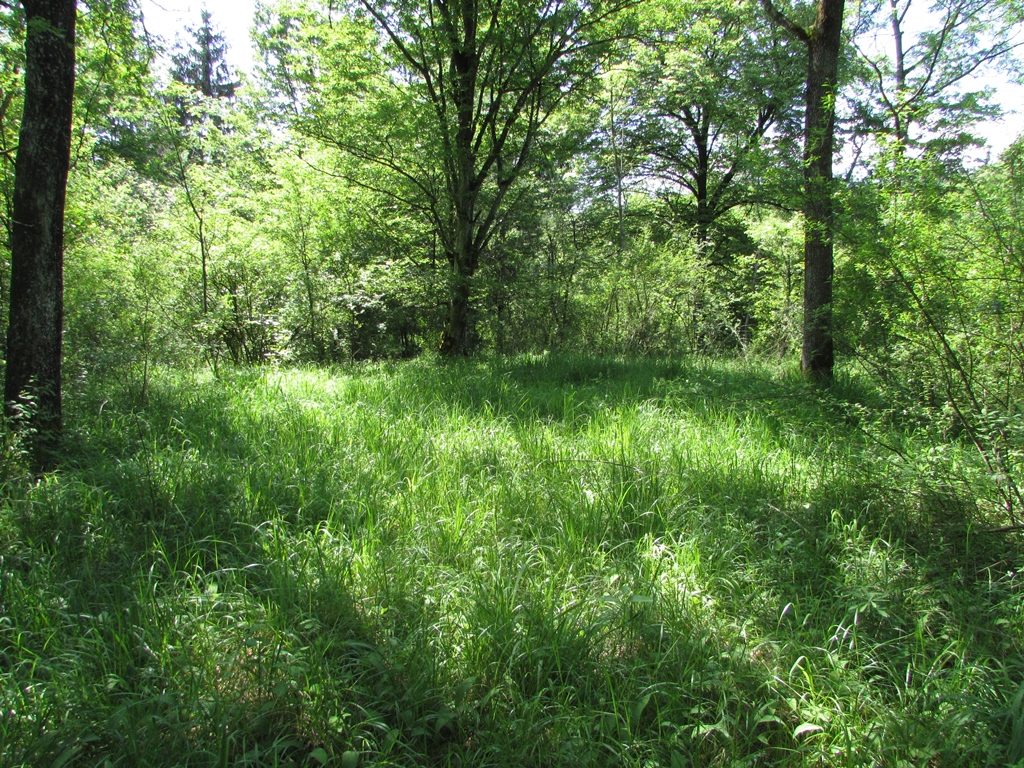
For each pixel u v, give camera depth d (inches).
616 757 89.4
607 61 496.1
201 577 127.8
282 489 169.3
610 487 171.3
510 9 456.4
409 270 476.7
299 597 120.9
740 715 98.6
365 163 477.1
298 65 462.6
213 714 92.7
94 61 298.2
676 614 118.7
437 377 344.8
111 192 409.7
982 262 165.8
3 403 193.0
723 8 616.4
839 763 90.4
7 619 110.7
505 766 88.4
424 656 105.9
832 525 149.3
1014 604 119.6
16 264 191.0
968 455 165.8
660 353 504.1
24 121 188.5
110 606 119.4
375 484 175.6
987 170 176.2
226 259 440.1
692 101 773.9
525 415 262.5
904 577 128.3
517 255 612.1
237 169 510.6
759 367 421.7
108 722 90.2
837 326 205.9
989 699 96.8
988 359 166.9
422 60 456.1
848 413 218.7
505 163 532.7
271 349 470.3
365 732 92.1
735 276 641.6
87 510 155.2
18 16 221.1
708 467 187.9
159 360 316.2
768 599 125.0
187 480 169.0
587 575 133.6
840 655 109.6
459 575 132.4
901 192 180.2
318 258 470.9
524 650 107.2
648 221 855.1
